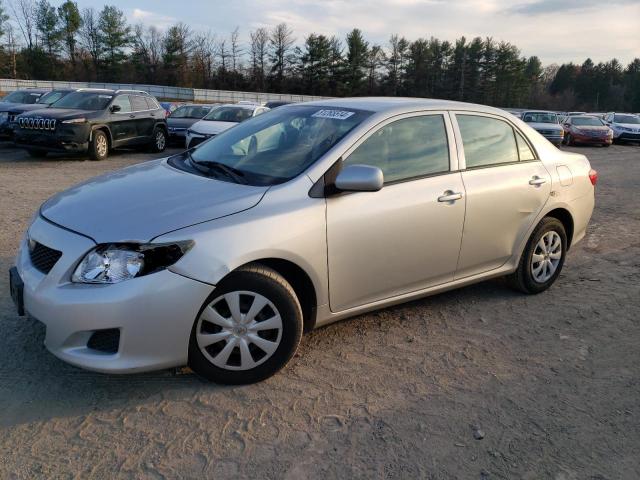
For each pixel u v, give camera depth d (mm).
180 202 3014
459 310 4301
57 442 2588
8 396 2918
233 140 3992
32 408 2832
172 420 2785
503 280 5047
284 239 3006
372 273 3461
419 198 3586
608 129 23984
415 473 2479
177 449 2574
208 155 3869
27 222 6391
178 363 2898
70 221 2955
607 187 11297
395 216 3459
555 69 112438
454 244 3854
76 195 3322
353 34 70125
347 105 3900
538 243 4520
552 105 92688
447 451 2635
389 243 3473
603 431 2834
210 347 3010
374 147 3506
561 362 3543
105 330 2717
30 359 3285
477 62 78188
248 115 15516
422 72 76625
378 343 3693
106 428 2703
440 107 3945
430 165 3748
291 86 71312
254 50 70688
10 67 64875
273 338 3125
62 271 2758
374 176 3102
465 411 2959
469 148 4012
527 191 4262
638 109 92875
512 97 79375
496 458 2600
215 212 2924
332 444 2650
